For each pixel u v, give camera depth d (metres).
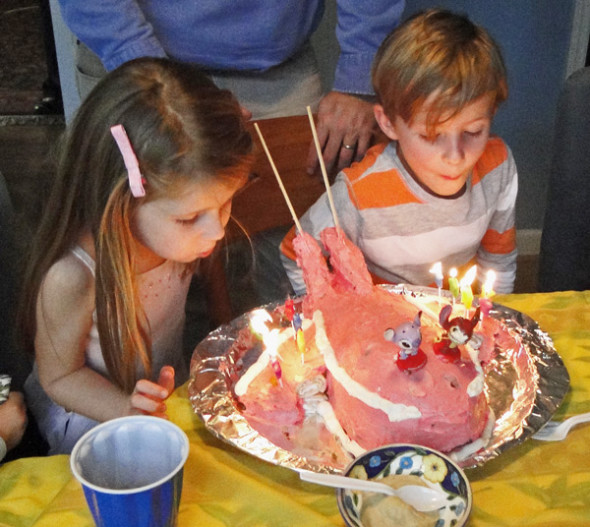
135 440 0.79
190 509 0.83
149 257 1.31
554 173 1.72
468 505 0.77
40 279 1.21
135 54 1.60
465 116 1.33
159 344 1.42
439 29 1.33
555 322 1.17
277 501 0.84
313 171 1.54
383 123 1.50
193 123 1.05
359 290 1.09
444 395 0.92
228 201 1.17
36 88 4.43
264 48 1.79
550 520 0.80
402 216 1.55
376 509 0.79
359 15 1.69
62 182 1.16
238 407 1.00
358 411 0.94
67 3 1.61
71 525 0.80
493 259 1.74
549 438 0.93
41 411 1.37
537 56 2.58
